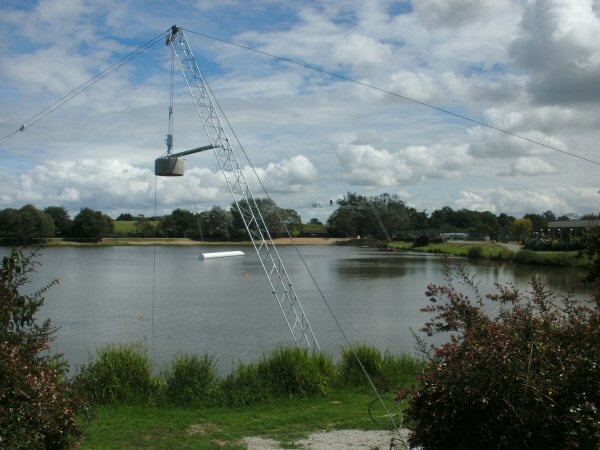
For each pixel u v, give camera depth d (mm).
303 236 179000
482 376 6184
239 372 16734
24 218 104750
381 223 171625
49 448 6879
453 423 6566
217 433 12180
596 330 6684
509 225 171625
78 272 83250
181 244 161750
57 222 148375
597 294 7930
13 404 6379
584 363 6215
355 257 118562
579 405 5953
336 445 10953
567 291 9406
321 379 16359
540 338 6707
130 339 30781
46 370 7195
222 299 51156
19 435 6184
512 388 6160
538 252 86875
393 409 13883
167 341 30141
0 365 6414
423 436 6762
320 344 28875
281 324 36156
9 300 7469
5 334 7191
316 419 13109
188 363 16422
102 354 16625
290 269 87688
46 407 6605
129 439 11742
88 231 150750
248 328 34594
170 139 31875
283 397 15758
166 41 32562
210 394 15430
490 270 74125
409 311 42125
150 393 15516
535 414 6059
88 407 8023
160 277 75438
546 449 6070
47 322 7824
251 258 118562
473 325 7852
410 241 159000
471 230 166250
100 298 52375
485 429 6266
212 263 103750
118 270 86625
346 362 18125
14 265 8008
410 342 28656
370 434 11672
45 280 70562
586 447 5848
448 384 6418
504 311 7715
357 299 50281
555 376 6191
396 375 17688
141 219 170875
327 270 85250
